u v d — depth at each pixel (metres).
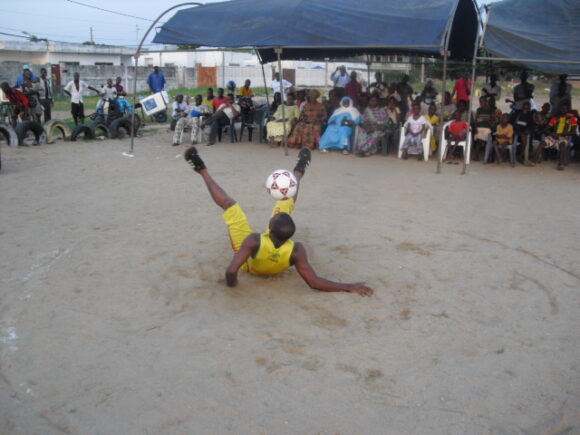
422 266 5.41
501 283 5.03
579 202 8.13
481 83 28.95
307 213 7.29
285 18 11.51
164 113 19.64
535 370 3.60
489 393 3.34
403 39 10.21
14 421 3.02
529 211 7.58
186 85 40.69
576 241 6.27
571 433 2.98
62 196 8.08
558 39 9.56
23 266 5.28
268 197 8.11
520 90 13.12
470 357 3.74
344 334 4.04
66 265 5.32
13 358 3.65
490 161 11.55
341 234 6.39
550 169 10.82
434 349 3.84
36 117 15.29
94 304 4.48
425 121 11.58
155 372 3.51
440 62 16.58
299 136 12.98
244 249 4.57
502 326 4.21
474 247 6.00
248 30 11.88
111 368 3.55
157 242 6.02
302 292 4.76
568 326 4.22
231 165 10.83
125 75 36.47
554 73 12.69
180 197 8.09
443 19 9.91
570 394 3.34
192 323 4.17
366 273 5.21
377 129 12.08
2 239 6.06
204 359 3.67
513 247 6.03
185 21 12.73
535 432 2.99
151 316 4.28
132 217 7.01
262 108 14.77
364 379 3.46
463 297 4.71
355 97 15.17
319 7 11.31
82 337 3.94
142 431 2.95
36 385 3.36
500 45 9.91
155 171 10.12
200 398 3.25
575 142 11.61
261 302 4.54
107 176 9.60
